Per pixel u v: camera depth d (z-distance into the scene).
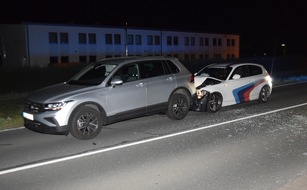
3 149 7.20
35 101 7.79
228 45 60.91
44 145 7.48
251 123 9.40
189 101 10.15
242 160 6.29
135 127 9.07
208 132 8.44
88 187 5.14
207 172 5.70
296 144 7.29
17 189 5.11
